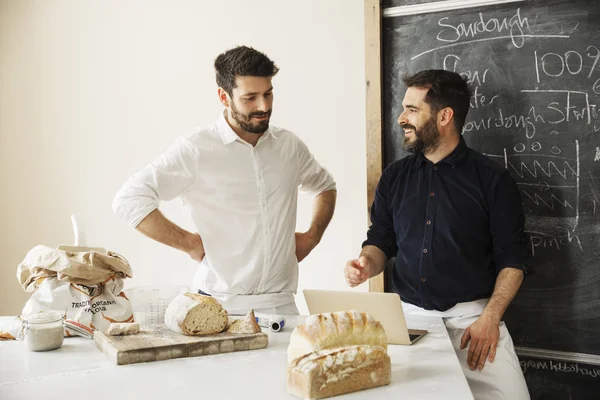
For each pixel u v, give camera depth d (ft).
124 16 10.42
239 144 7.60
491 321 6.47
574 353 7.74
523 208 7.93
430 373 4.35
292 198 7.91
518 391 6.63
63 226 10.85
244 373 4.32
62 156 10.84
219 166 7.54
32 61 11.02
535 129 7.85
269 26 9.48
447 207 7.23
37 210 11.01
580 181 7.66
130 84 10.39
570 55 7.66
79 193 10.75
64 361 4.64
